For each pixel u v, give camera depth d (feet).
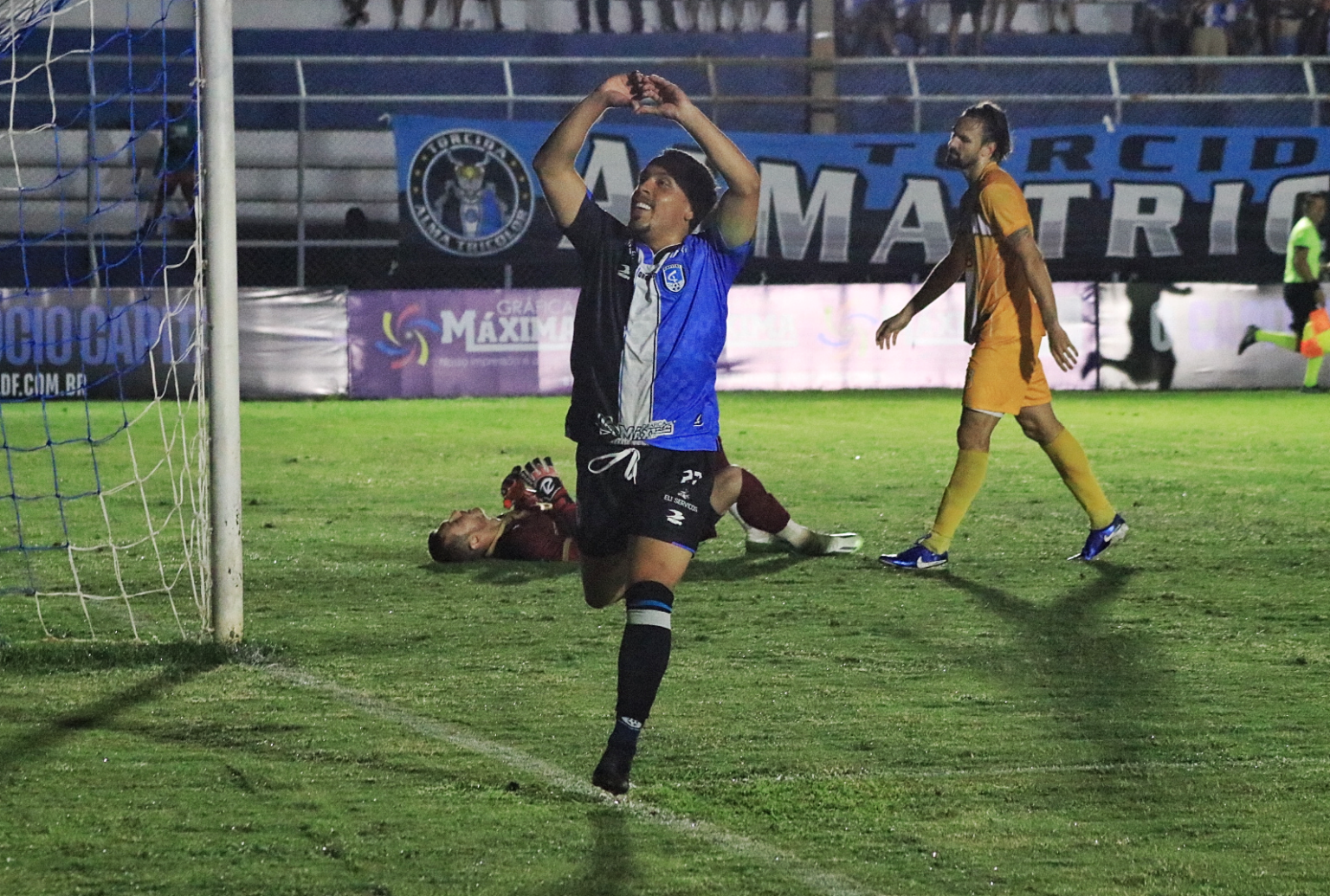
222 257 47.85
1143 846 30.27
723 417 136.05
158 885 28.25
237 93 193.26
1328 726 39.01
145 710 40.73
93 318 157.69
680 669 45.52
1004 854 29.78
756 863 29.32
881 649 48.24
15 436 123.34
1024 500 84.43
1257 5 201.57
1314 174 183.52
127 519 79.36
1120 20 207.21
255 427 130.62
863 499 85.66
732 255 35.22
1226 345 170.09
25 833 31.04
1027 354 61.77
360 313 163.73
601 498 35.09
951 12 202.08
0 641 48.78
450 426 131.34
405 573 62.69
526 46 203.41
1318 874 28.68
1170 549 67.92
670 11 204.74
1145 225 184.03
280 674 44.86
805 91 197.06
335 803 32.91
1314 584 59.52
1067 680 44.06
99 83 180.65
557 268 185.06
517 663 46.42
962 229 61.62
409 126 174.19
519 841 30.58
